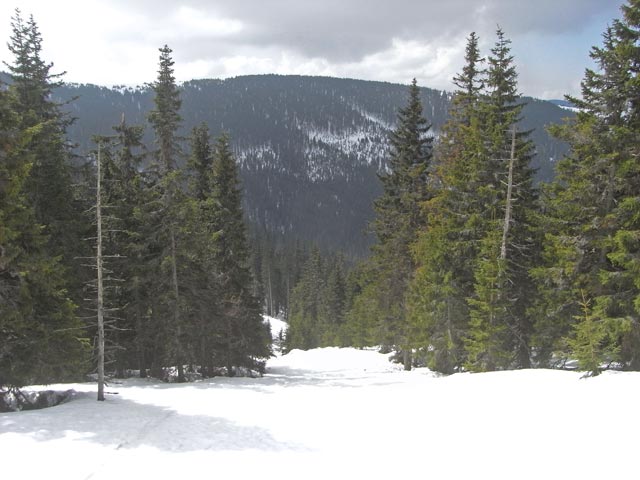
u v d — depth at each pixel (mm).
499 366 22125
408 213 29172
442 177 26094
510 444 10758
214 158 28094
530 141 21906
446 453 10641
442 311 24531
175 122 24078
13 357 15164
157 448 11094
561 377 16719
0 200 13938
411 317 26875
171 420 14188
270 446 11523
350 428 13367
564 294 19203
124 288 24672
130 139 24516
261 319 29812
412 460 10312
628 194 17391
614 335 16469
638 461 8758
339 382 24875
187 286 24969
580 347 16719
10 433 11617
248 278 28734
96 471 9312
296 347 80812
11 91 19312
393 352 45562
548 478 8609
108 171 24234
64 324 16156
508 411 13461
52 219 20625
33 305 15578
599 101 17453
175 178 23234
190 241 24109
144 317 25312
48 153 19922
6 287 14406
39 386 20828
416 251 26422
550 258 20609
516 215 21734
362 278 34875
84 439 11438
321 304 92312
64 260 21031
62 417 13680
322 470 9742
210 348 27344
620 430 10375
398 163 29891
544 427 11555
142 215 23297
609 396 13000
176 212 23734
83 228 22062
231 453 10883
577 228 18391
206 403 17469
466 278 24219
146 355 29172
